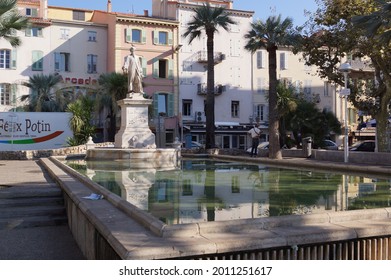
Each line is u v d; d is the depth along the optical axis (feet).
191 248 12.77
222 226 14.65
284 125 113.91
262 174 40.63
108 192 22.35
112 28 150.71
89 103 97.09
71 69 149.18
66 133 93.86
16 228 25.45
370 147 96.22
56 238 23.40
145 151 56.13
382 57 68.03
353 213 16.60
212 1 164.45
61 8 160.86
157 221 14.89
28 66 143.84
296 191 27.09
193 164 57.16
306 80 166.61
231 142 157.69
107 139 137.28
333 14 70.33
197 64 157.58
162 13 163.02
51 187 30.96
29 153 81.05
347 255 14.94
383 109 71.46
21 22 70.44
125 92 109.81
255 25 87.81
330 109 167.63
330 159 69.36
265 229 15.05
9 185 32.45
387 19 53.98
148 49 152.15
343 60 145.89
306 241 14.19
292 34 83.15
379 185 30.86
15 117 90.79
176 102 154.40
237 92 160.86
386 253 15.42
